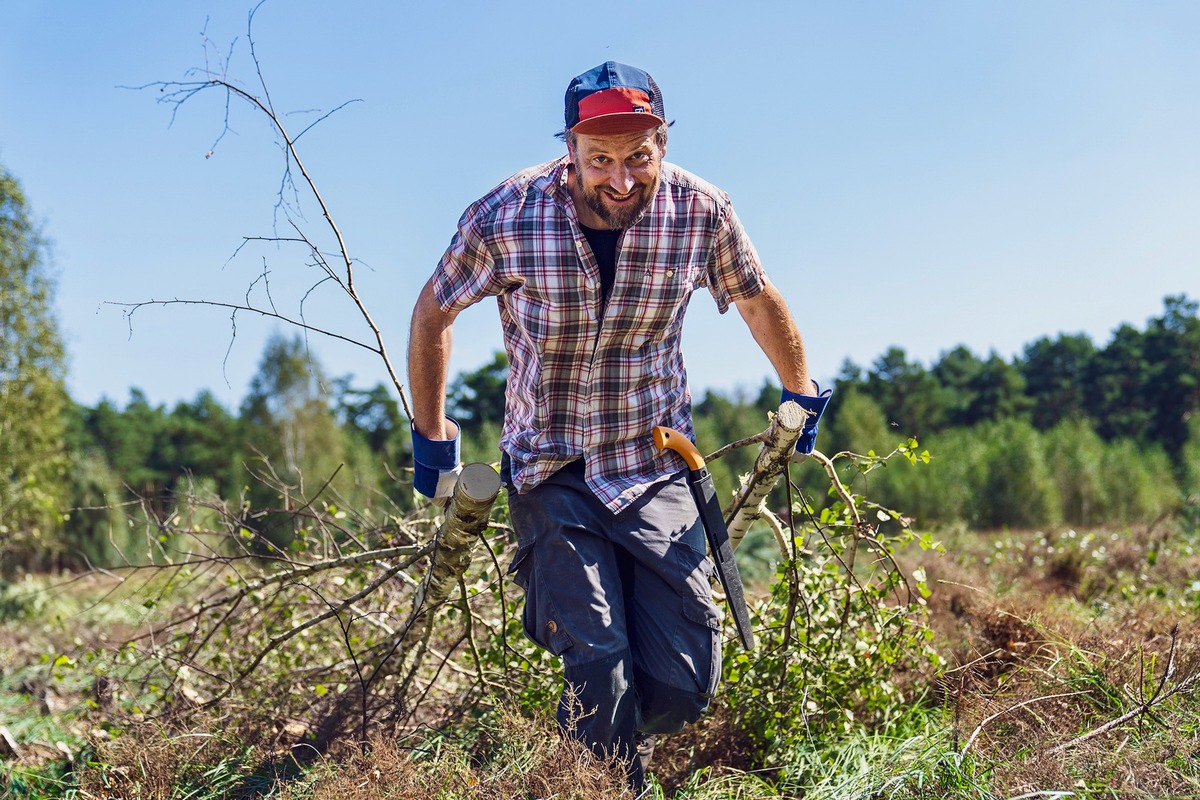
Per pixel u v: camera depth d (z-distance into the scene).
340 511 4.51
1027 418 43.50
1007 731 2.87
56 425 16.91
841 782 2.95
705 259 2.86
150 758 3.26
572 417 2.87
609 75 2.63
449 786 2.72
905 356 42.25
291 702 3.88
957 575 6.78
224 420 43.94
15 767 3.84
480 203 2.78
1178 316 43.00
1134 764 2.43
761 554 10.33
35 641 7.61
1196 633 3.65
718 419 31.70
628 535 2.82
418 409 3.00
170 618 4.80
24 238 16.31
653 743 3.03
